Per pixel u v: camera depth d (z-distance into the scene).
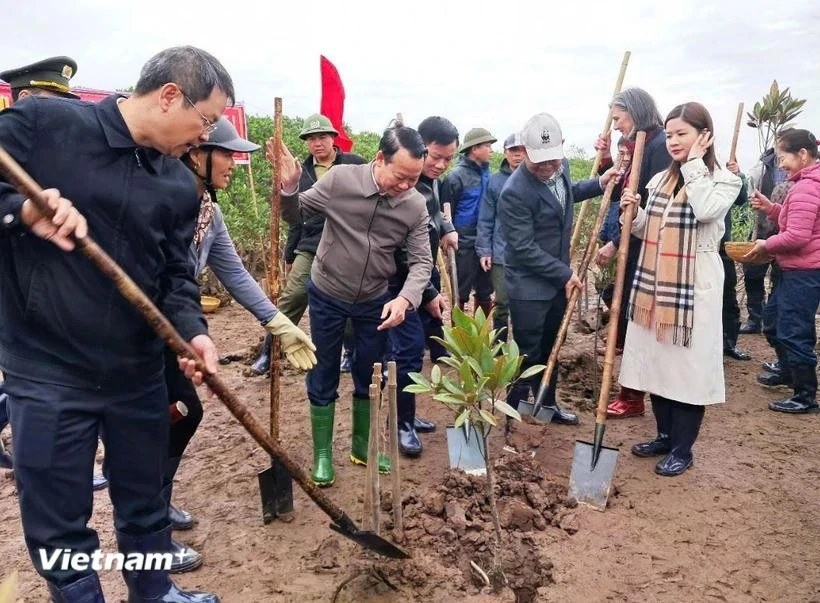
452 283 4.91
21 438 2.14
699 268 3.76
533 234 4.29
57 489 2.20
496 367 2.73
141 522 2.53
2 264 2.11
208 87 2.12
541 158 4.00
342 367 5.88
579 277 4.50
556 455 4.28
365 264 3.60
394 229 3.60
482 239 6.09
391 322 3.51
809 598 2.89
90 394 2.22
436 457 4.25
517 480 3.72
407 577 2.93
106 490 3.83
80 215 1.91
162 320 2.10
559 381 5.68
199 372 2.24
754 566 3.11
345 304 3.71
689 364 3.79
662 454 4.24
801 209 4.67
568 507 3.61
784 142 4.92
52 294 2.09
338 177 3.53
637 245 4.93
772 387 5.50
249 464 4.11
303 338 3.12
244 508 3.61
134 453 2.41
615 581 3.00
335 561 3.10
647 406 5.19
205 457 4.23
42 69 3.82
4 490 3.87
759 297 7.07
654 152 4.59
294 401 5.16
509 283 4.40
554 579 3.01
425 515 3.36
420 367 4.17
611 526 3.44
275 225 3.54
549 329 4.67
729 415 4.94
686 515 3.54
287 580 2.98
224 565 3.10
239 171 11.46
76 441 2.21
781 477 3.96
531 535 3.31
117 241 2.15
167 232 2.31
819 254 4.74
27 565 3.13
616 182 4.64
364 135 16.66
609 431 4.67
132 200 2.13
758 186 6.32
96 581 2.31
